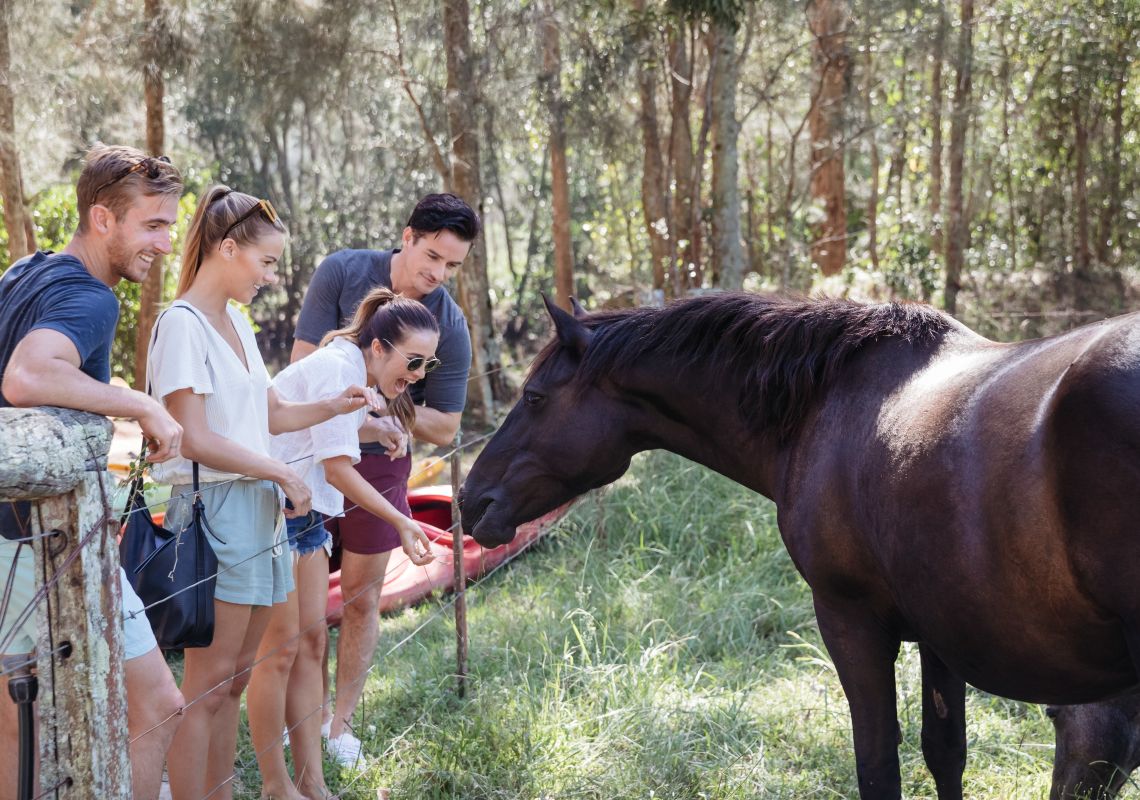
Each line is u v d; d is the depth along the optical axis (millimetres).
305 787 3404
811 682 4324
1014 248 18750
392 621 5453
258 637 3004
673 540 6055
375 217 20641
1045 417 2033
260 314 22188
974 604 2215
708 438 3098
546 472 3260
